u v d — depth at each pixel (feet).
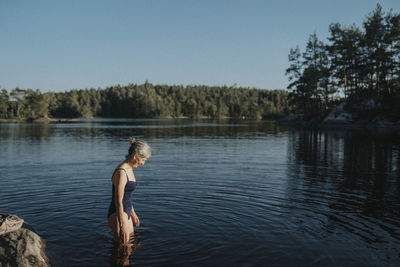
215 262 13.21
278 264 13.03
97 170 35.94
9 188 26.37
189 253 14.06
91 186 27.22
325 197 24.08
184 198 23.20
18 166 38.96
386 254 14.08
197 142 77.30
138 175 32.73
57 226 17.33
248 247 14.69
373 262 13.29
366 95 177.99
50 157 47.91
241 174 33.60
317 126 174.50
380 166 39.93
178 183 28.68
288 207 21.21
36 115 410.72
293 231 16.76
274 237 15.90
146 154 15.56
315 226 17.56
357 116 160.04
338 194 25.09
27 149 59.77
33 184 28.02
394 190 26.63
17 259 12.81
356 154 52.65
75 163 41.70
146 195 23.99
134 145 15.60
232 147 64.49
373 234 16.49
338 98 204.85
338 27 180.96
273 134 111.24
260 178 31.48
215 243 15.11
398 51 158.71
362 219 18.93
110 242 15.30
